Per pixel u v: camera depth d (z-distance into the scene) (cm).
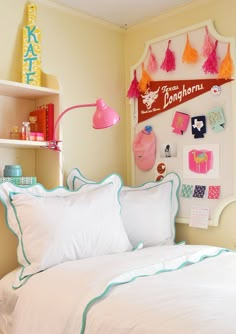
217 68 216
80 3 226
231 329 99
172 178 235
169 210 224
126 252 184
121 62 265
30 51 204
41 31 218
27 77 202
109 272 145
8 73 201
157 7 233
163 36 242
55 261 164
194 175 226
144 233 210
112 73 258
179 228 235
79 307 126
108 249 183
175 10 236
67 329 125
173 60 237
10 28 203
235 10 209
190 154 228
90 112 244
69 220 172
